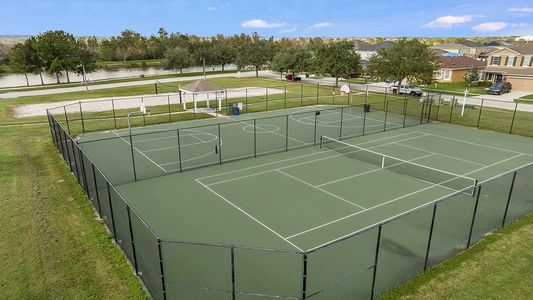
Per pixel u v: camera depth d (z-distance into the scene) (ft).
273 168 63.05
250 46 267.59
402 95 156.15
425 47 152.46
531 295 29.66
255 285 30.42
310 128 94.94
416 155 71.36
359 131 91.56
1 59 338.95
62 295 30.17
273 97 150.82
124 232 36.65
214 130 92.58
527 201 47.85
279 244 38.04
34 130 91.50
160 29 441.68
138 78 248.73
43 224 42.32
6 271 33.42
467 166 64.75
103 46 413.80
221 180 57.41
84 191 51.16
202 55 299.99
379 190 53.06
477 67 205.67
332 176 58.95
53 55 238.07
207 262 34.01
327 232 40.70
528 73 175.32
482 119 106.52
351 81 221.46
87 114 115.03
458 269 32.86
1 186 54.19
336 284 28.22
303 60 220.43
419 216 43.68
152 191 52.95
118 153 72.23
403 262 33.99
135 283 31.50
